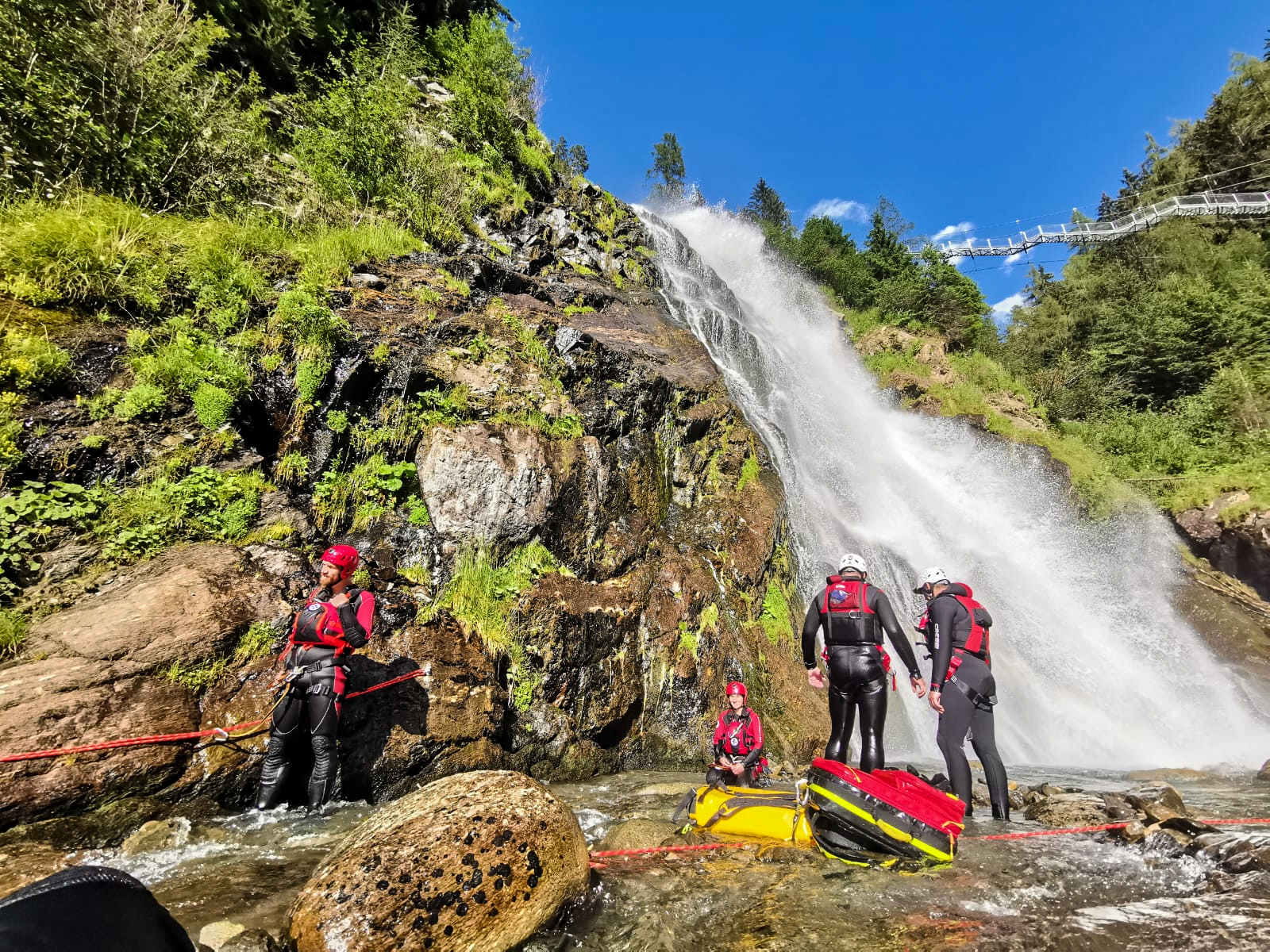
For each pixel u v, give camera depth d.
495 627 5.49
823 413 15.07
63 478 4.62
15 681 3.49
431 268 8.20
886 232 29.30
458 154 11.79
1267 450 15.58
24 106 5.99
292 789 4.11
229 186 7.69
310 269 6.89
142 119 6.99
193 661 3.99
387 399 6.31
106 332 5.46
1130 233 31.50
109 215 6.07
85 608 4.03
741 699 5.08
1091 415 19.86
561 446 6.83
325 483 5.69
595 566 6.61
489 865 2.53
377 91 9.92
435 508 5.93
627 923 2.69
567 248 12.38
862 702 4.81
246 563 4.70
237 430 5.53
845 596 4.89
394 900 2.34
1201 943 2.36
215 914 2.58
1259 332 18.77
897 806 3.38
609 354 8.33
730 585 7.78
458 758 4.71
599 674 5.96
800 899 2.86
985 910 2.73
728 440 9.36
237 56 10.28
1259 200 27.84
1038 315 29.80
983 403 18.59
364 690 4.46
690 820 3.88
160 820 3.48
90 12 6.59
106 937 0.78
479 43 14.11
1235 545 14.07
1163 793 4.37
